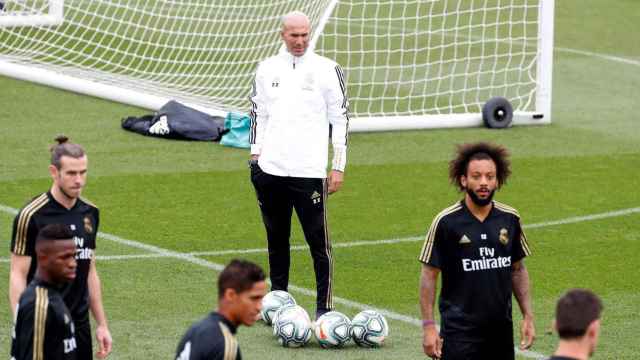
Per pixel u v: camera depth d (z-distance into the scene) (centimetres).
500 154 2803
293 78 3656
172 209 4806
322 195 3662
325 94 3666
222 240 4459
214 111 6125
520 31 8425
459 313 2816
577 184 5300
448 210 2820
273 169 3650
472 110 6681
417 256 4331
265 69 3694
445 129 6256
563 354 2081
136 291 3884
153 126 5903
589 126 6406
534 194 5134
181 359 2184
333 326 3428
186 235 4497
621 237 4581
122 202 4869
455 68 7438
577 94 7188
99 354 2834
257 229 4603
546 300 3884
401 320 3700
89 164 5394
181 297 3847
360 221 4731
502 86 6844
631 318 3716
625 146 5991
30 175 5197
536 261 4288
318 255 3662
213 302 3806
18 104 6362
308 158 3641
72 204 2738
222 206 4869
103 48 7162
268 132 3684
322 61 3681
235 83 6662
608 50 8394
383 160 5619
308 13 6612
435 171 5456
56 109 6316
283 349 3422
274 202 3706
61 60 7025
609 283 4056
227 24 7388
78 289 2739
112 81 6688
